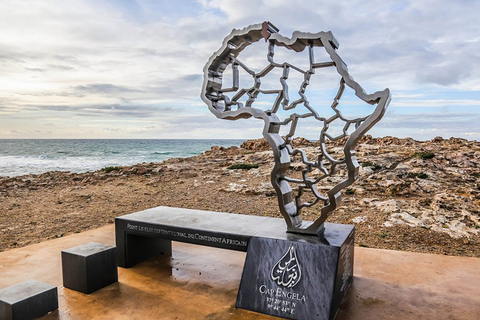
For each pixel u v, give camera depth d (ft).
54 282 12.25
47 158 105.81
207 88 12.65
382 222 20.34
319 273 9.85
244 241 11.24
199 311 10.21
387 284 11.85
